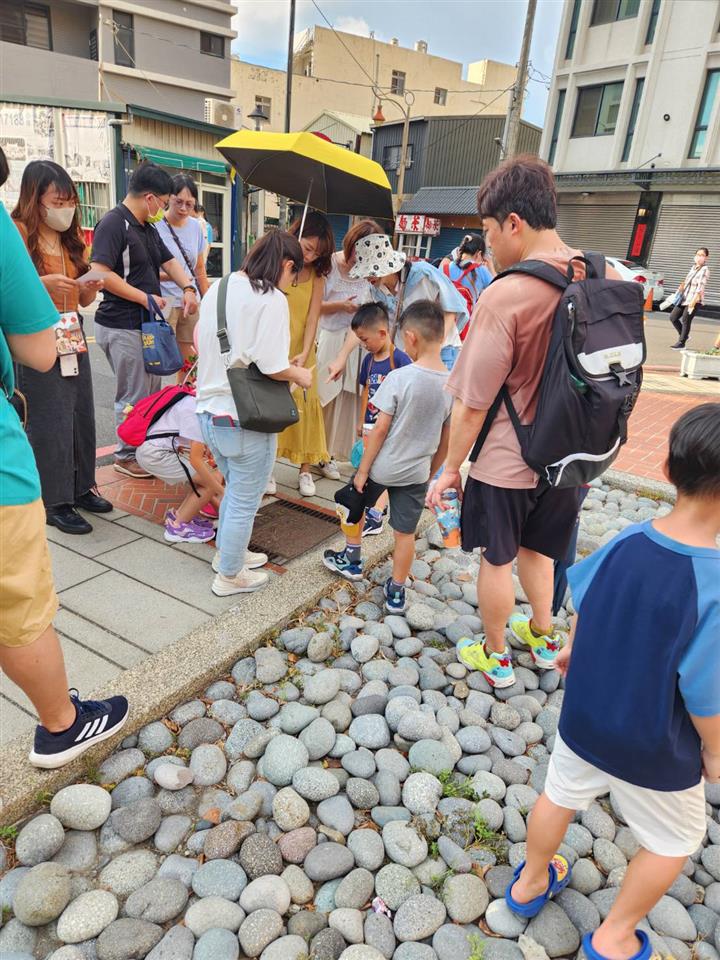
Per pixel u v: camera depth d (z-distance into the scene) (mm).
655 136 21734
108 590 3047
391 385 2762
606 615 1492
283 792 2092
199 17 23016
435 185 26516
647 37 21484
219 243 17609
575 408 1979
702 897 1993
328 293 4297
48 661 1830
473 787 2232
